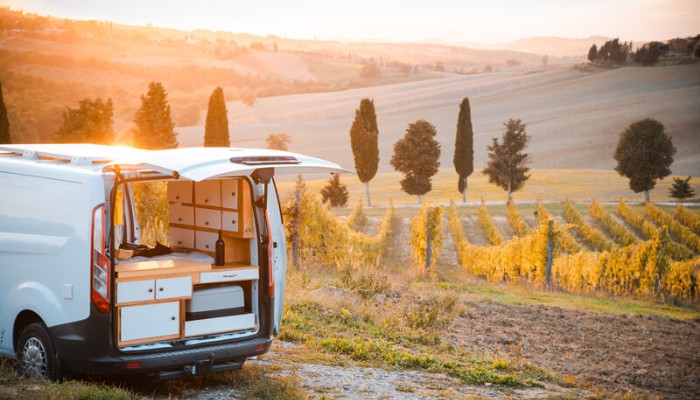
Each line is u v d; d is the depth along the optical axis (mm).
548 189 88875
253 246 7082
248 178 6969
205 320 6676
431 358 9359
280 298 7395
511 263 27422
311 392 7211
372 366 8820
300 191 23438
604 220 50500
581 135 149000
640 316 18125
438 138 168125
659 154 72688
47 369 6363
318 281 15516
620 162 74750
